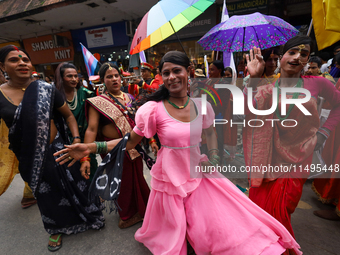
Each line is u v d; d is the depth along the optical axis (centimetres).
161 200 150
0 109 176
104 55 909
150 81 407
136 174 210
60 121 204
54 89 184
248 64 153
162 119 139
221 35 293
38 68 1042
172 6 215
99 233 211
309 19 615
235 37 287
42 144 177
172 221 143
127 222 216
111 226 220
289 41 137
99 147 146
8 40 1014
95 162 248
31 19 769
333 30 156
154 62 804
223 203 141
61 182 192
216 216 136
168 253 137
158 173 150
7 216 248
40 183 181
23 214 251
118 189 143
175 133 135
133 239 200
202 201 144
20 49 178
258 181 149
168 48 780
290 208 154
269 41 274
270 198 154
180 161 140
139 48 219
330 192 216
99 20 806
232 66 347
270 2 588
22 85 186
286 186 150
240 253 126
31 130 173
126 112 204
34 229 224
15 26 837
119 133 197
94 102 193
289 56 135
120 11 721
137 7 689
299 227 199
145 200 218
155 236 164
